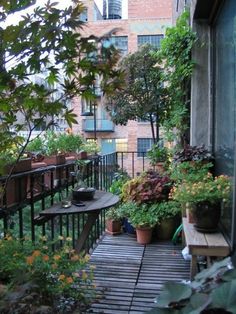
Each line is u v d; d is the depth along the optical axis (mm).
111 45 1671
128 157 10836
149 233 3900
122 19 12734
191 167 3338
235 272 1563
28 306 1302
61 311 1480
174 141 5324
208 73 3762
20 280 1420
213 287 1492
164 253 3588
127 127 13711
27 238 1904
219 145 3328
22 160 2365
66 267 1743
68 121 1851
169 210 3996
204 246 2465
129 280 2898
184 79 4273
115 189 5031
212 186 2699
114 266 3215
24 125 1854
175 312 1404
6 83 1536
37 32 1533
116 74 1746
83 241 2740
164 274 3025
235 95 2645
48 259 1676
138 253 3596
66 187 3354
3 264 1590
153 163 5375
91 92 1760
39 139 3521
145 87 6191
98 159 4715
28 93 1680
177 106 4645
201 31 3770
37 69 1590
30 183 2445
